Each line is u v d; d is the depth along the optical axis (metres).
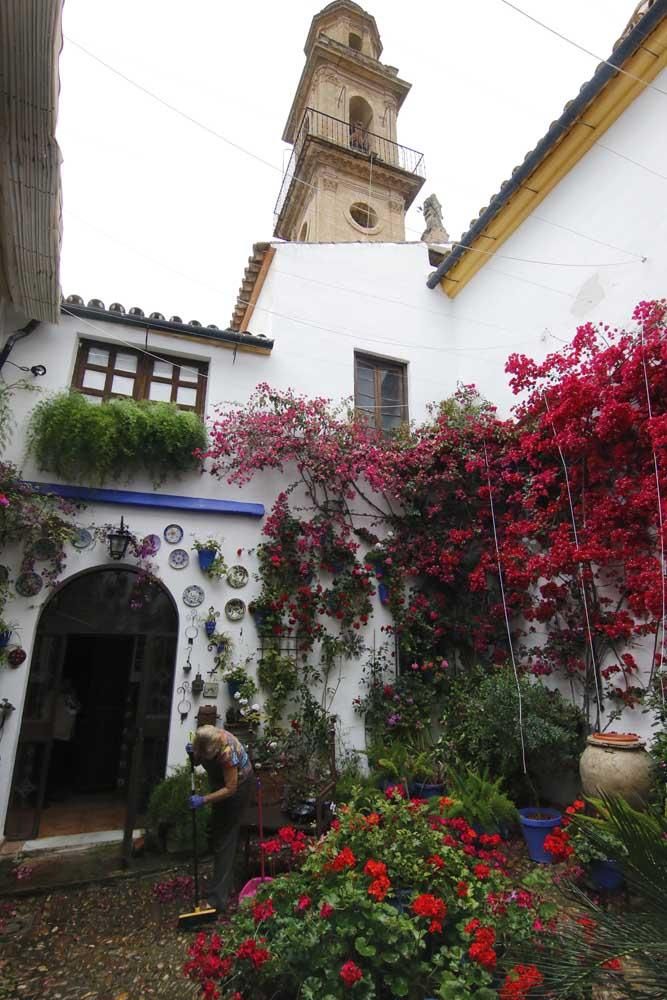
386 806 2.81
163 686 5.43
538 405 5.62
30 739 4.99
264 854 3.21
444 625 6.47
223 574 5.74
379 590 6.45
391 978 1.98
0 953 3.18
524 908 2.28
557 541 5.16
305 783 4.50
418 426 7.34
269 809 4.23
